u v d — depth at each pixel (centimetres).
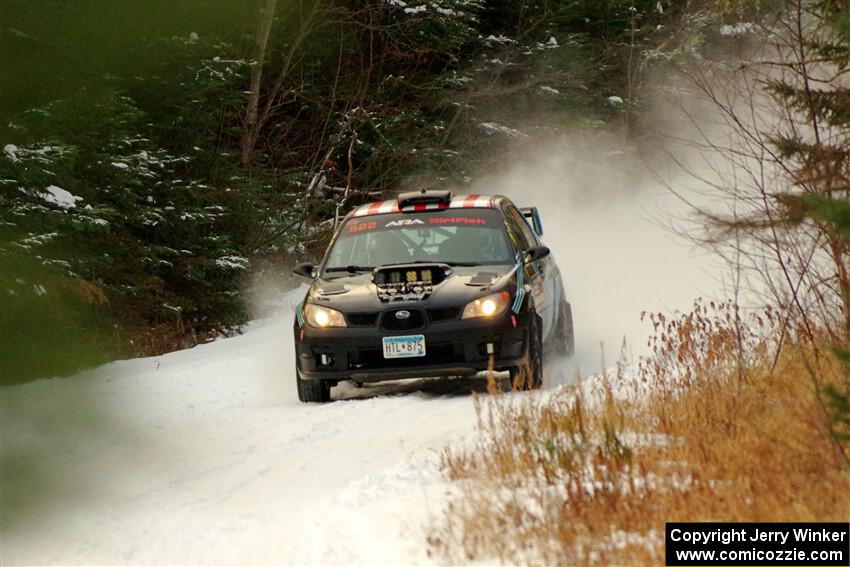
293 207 8781
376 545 2358
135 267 6500
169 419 4131
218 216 7169
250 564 2355
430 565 2225
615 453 2692
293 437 3616
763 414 3005
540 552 2214
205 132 7675
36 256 5359
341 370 4150
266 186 8669
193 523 2727
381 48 11325
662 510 2377
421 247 4522
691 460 2662
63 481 3219
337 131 10688
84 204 5859
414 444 3334
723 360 3581
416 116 11125
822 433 2661
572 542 2225
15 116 5519
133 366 5616
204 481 3153
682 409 3155
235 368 5222
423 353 4088
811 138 3209
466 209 4672
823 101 3177
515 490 2598
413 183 10900
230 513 2791
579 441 2897
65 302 5816
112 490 3116
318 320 4188
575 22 12719
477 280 4222
